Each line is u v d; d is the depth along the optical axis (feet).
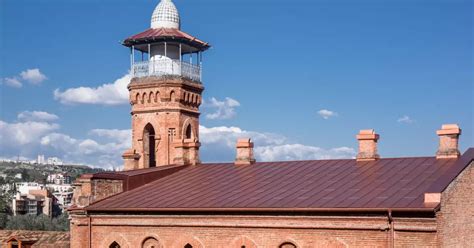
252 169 122.31
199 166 133.59
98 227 113.60
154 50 162.20
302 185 105.29
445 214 86.69
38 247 139.95
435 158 106.32
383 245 87.66
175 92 157.28
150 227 108.37
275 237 96.84
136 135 160.15
